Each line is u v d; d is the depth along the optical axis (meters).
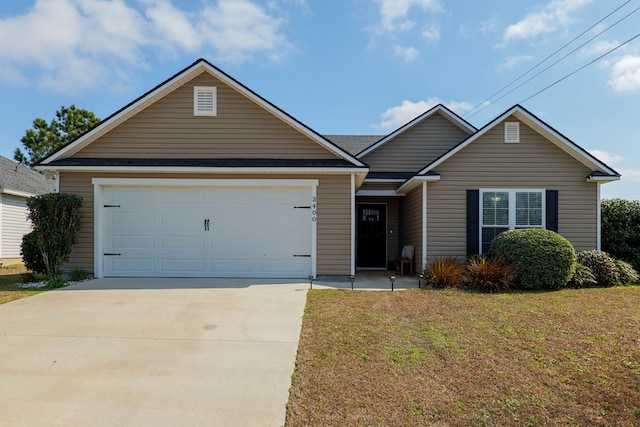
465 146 10.66
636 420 3.14
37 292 7.74
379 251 14.05
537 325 5.64
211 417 3.20
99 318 5.91
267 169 9.37
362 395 3.56
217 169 9.34
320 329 5.46
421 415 3.22
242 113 9.95
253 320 5.86
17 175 18.97
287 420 3.15
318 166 9.39
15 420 3.10
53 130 35.84
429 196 10.68
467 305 6.88
